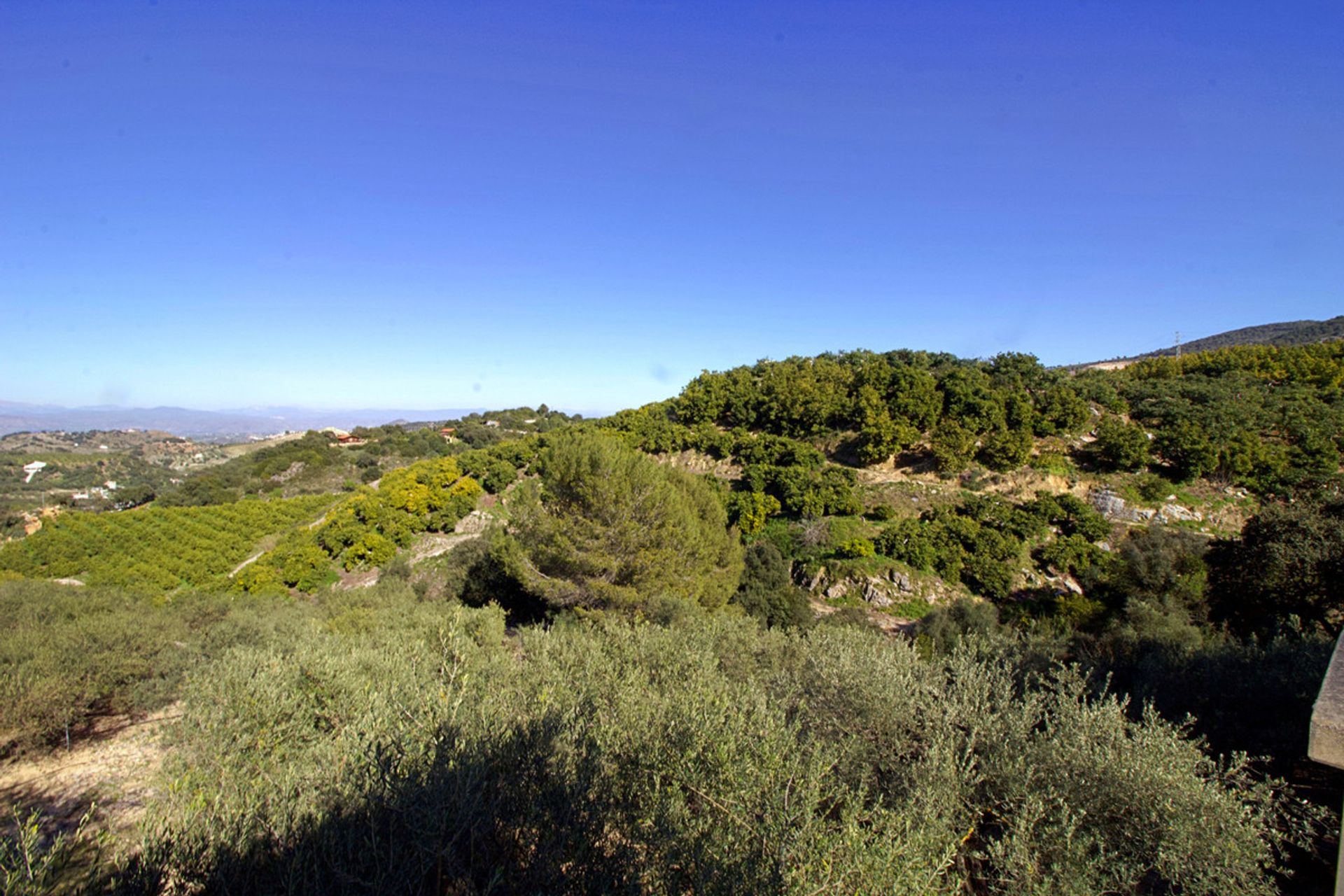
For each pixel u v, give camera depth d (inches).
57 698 267.3
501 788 118.0
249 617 401.4
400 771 113.3
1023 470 1048.8
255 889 99.7
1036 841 117.7
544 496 570.9
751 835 105.4
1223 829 114.6
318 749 140.0
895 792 135.1
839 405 1283.2
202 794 117.6
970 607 673.6
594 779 125.3
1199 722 202.4
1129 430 1014.4
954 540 877.2
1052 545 845.2
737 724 141.0
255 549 1341.0
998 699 165.8
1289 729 179.8
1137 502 938.1
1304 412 1024.9
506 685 185.5
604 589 499.5
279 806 115.0
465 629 337.4
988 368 1435.8
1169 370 1411.2
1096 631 573.0
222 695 188.2
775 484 1098.7
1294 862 135.3
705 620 317.1
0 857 97.7
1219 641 319.0
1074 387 1226.6
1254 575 461.1
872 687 169.2
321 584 1026.7
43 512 1673.2
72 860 108.0
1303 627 401.4
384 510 1187.3
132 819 208.4
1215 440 975.6
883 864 91.7
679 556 554.6
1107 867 115.0
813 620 712.4
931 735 153.4
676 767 127.3
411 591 706.8
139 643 331.0
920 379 1248.2
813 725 164.4
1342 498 463.5
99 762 257.0
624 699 166.2
